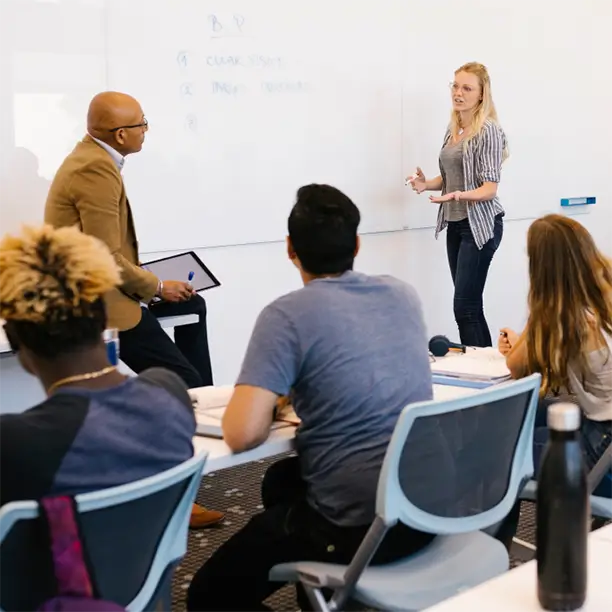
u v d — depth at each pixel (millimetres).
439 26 5098
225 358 4434
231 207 4340
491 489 1812
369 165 4875
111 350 2135
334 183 4734
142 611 1440
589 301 2227
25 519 1230
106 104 3072
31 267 1381
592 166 6184
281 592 2688
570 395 2408
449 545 1877
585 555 1102
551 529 1097
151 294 3170
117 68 3881
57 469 1303
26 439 1287
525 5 5559
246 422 1751
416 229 5168
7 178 3617
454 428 1678
